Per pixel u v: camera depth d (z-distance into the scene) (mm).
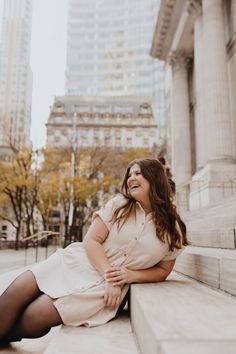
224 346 1217
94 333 2383
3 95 108812
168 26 29141
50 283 2723
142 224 3027
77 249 3062
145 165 3170
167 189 3215
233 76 19828
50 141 88062
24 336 2723
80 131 88500
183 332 1399
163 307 1974
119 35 132125
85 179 35469
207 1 19828
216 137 17766
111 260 3029
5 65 112938
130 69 127812
